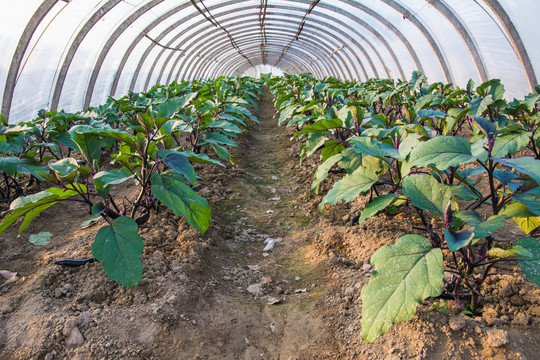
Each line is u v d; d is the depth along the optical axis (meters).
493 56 8.70
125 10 9.60
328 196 2.61
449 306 2.28
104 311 2.38
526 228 2.49
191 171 2.74
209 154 6.41
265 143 8.58
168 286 2.66
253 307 2.79
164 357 2.19
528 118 4.63
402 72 13.58
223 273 3.20
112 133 2.62
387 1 10.39
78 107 10.28
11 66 7.01
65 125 4.73
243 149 7.46
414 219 3.54
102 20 9.36
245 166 6.45
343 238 3.53
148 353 2.18
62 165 2.66
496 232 3.35
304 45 24.23
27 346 2.09
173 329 2.37
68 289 2.56
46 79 8.55
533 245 1.91
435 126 5.12
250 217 4.48
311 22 17.58
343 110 4.06
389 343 2.14
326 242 3.55
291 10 15.55
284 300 2.90
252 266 3.41
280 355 2.35
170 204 2.52
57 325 2.21
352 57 19.08
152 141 2.85
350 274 2.93
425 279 1.79
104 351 2.12
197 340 2.35
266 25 19.48
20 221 3.65
